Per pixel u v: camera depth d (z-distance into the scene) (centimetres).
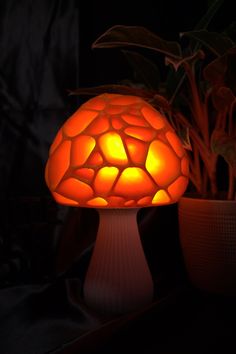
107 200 46
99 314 53
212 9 53
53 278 65
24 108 64
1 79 64
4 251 64
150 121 49
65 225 65
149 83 60
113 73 70
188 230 56
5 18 64
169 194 48
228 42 50
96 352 46
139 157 45
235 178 59
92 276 52
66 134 48
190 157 64
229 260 52
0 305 56
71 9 63
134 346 47
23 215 64
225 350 46
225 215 52
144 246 67
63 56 64
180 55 52
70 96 64
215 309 55
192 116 62
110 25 69
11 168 65
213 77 51
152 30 70
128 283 50
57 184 47
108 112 48
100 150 45
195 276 56
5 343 47
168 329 50
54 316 54
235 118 60
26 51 64
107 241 51
